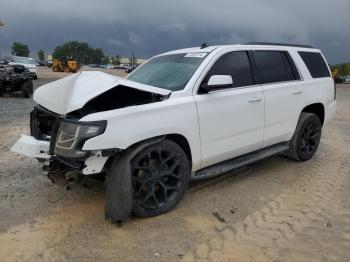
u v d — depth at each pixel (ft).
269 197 15.15
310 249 11.36
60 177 13.32
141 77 16.15
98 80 13.42
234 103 15.15
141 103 13.85
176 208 13.87
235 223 12.89
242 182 16.74
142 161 12.67
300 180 17.21
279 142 18.30
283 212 13.83
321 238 12.02
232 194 15.34
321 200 14.99
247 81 16.22
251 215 13.52
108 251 11.07
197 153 14.11
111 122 11.69
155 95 13.73
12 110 39.19
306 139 19.72
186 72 14.85
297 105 18.43
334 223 13.07
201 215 13.42
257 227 12.64
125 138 11.86
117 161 12.16
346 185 16.79
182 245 11.44
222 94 14.85
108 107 13.73
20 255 10.84
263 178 17.31
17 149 13.34
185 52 16.71
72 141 11.51
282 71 18.13
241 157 16.65
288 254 11.07
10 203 14.12
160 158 12.98
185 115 13.46
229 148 15.33
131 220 12.89
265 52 17.56
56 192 15.16
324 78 20.53
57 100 12.79
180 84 14.33
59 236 11.84
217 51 15.52
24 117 34.17
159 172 13.04
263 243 11.63
